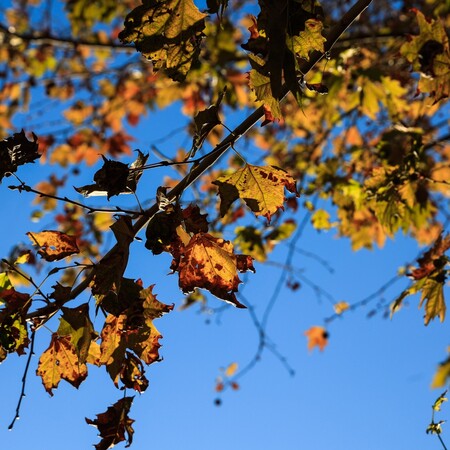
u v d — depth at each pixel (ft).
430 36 8.18
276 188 6.70
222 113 20.84
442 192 17.60
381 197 10.49
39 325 6.36
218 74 19.63
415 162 10.29
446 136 14.61
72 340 6.28
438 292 9.14
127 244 6.16
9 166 6.19
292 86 5.53
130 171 6.14
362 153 15.10
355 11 6.42
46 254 6.62
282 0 5.60
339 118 17.53
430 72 8.23
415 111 15.44
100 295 6.15
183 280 6.35
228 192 6.69
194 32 6.02
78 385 6.73
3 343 6.31
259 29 5.87
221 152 6.37
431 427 8.54
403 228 11.16
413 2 19.12
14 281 12.89
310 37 5.89
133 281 6.29
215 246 6.30
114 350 6.51
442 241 9.30
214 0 5.94
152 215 6.28
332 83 15.66
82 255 6.62
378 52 18.21
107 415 6.58
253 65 5.96
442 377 7.60
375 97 15.12
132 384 6.59
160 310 6.49
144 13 5.94
